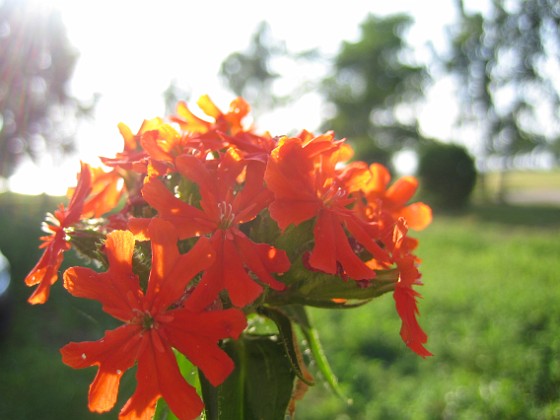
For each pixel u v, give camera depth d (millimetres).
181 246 72
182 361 74
